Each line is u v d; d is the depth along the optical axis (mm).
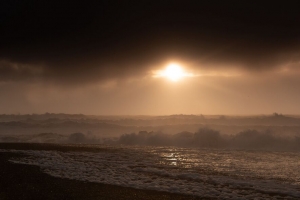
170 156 23641
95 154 24312
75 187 14289
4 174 16641
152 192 13727
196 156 23828
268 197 13242
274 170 18656
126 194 13367
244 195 13492
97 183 15078
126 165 19797
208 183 15453
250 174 17531
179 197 13086
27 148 27016
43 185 14508
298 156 24125
